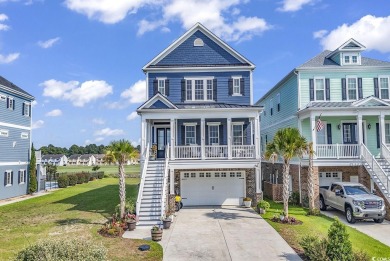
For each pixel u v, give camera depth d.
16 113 31.20
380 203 17.20
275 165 30.28
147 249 12.94
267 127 35.47
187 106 24.22
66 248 8.62
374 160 20.69
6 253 12.73
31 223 18.56
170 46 25.58
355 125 25.11
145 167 20.47
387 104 22.48
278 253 12.52
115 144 17.70
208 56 25.75
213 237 14.76
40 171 36.47
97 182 47.34
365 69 25.17
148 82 25.52
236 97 25.34
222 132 25.23
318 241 11.61
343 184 19.47
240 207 22.39
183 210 21.44
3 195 28.69
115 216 17.86
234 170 23.34
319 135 24.98
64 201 27.27
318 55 27.67
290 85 27.17
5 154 29.17
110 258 11.92
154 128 25.81
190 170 23.33
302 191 22.88
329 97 25.03
